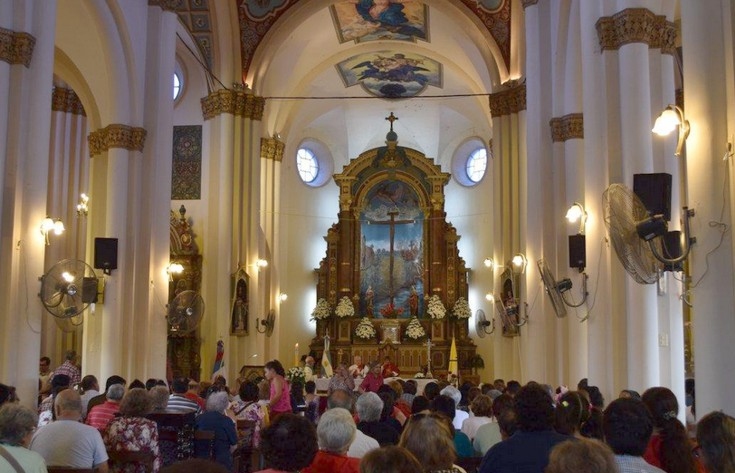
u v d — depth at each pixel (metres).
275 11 24.75
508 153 24.38
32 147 12.29
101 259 15.81
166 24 17.70
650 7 11.70
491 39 24.78
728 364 7.93
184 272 24.92
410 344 32.12
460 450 8.05
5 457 5.39
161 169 17.22
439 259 32.84
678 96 17.70
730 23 8.07
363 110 34.00
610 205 8.85
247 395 11.26
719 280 8.03
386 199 33.88
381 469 3.94
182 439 8.70
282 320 32.59
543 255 16.28
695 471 5.28
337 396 8.70
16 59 12.17
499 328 23.83
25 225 12.18
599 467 3.43
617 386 11.28
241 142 24.66
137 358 16.48
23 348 12.03
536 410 5.12
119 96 16.72
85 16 16.42
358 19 27.05
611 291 11.45
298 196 33.56
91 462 6.81
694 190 8.29
